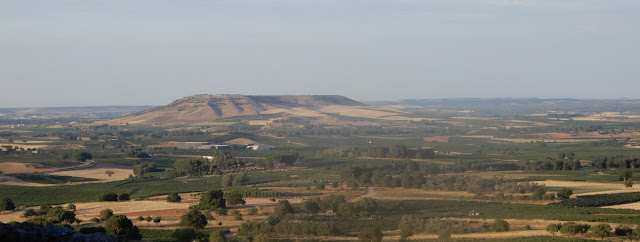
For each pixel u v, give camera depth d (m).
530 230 171.12
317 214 196.75
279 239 162.00
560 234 165.38
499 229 170.38
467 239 159.00
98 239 133.38
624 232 161.00
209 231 173.88
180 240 162.62
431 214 191.88
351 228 172.88
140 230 176.88
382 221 182.50
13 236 124.94
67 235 132.00
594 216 187.12
